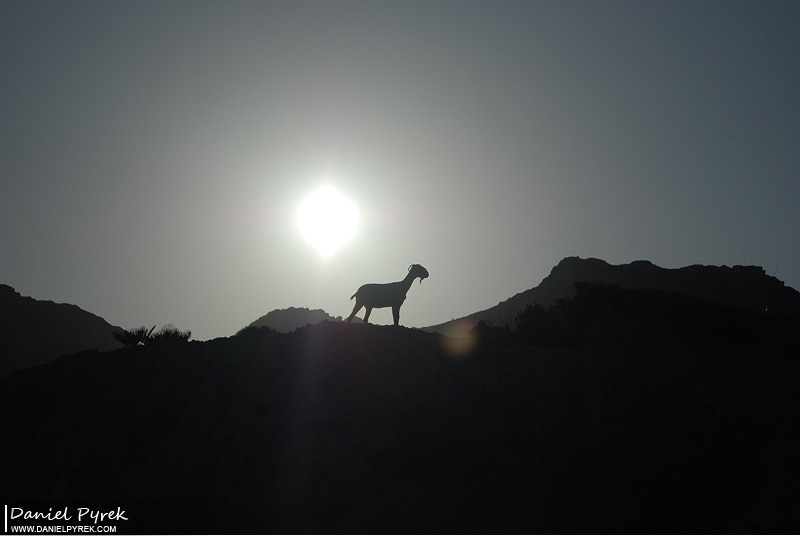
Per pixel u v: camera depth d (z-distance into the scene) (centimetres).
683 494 1243
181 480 1642
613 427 1495
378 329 2411
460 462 1539
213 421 1808
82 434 1853
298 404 1808
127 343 2852
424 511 1321
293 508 1440
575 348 2438
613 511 1255
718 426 1476
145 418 1900
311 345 2150
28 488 1695
